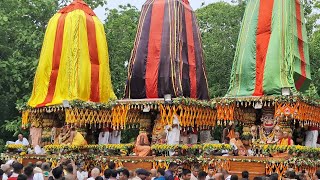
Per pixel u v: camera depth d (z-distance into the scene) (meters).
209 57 40.25
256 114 28.69
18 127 37.31
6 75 38.16
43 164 19.41
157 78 29.33
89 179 18.84
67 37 31.72
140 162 26.94
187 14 30.66
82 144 29.17
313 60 39.00
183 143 28.66
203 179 17.78
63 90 31.28
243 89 28.55
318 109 28.12
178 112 27.88
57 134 31.75
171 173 19.27
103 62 32.78
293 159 24.53
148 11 30.53
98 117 30.75
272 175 17.77
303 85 28.77
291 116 25.81
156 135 28.94
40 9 41.25
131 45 40.78
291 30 28.09
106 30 41.22
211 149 26.59
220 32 40.94
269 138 27.06
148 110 28.47
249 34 28.91
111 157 27.75
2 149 38.78
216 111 29.73
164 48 29.50
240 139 28.61
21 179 15.44
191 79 29.91
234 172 25.33
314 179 21.70
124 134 41.03
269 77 27.61
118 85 40.25
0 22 37.66
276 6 28.48
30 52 41.00
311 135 28.48
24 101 37.50
